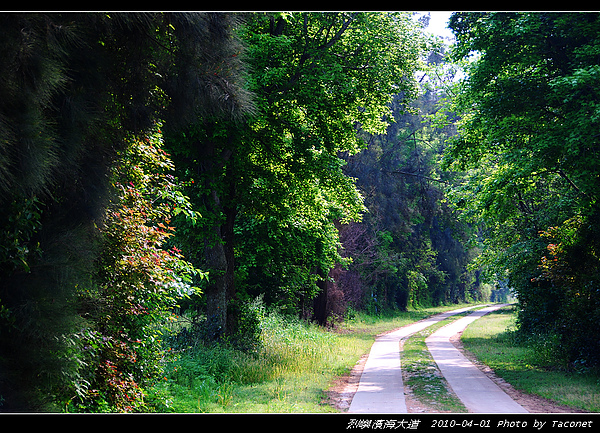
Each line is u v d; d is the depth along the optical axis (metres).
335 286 33.59
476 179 20.02
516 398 10.52
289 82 16.20
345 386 12.50
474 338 25.77
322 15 16.59
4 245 5.18
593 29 13.49
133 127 7.13
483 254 25.97
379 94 17.98
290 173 17.58
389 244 49.72
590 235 15.12
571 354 14.58
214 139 15.27
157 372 8.75
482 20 16.02
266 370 13.63
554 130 14.43
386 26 17.55
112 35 6.51
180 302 17.11
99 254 6.87
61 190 6.25
